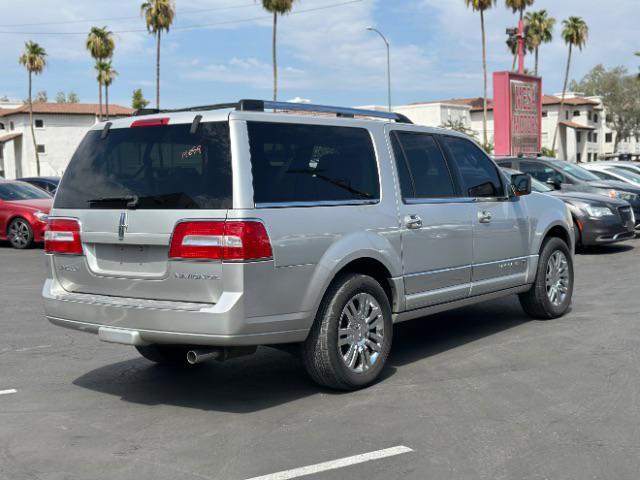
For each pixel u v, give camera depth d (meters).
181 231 4.56
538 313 7.43
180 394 5.25
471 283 6.35
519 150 25.05
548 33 60.16
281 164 4.78
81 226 5.05
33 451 4.16
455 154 6.38
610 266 11.62
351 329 5.15
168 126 4.82
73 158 5.26
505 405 4.78
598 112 85.88
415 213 5.70
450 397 4.98
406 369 5.75
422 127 6.13
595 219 12.99
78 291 5.14
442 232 5.95
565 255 7.63
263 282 4.52
